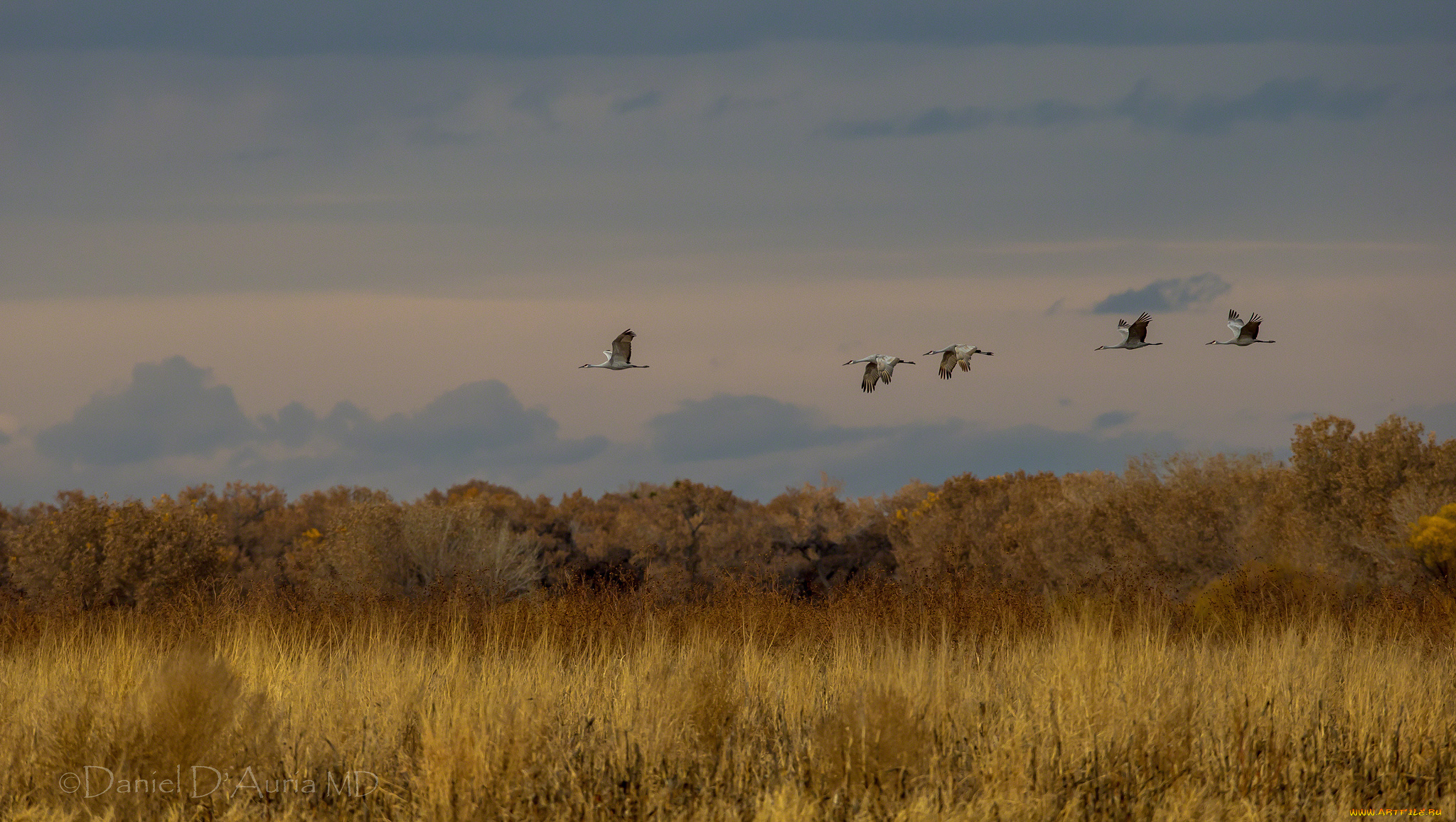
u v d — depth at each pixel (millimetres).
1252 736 9523
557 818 7730
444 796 7801
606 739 9438
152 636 15875
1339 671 12914
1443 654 15633
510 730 8727
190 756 8555
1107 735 9281
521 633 16406
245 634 14805
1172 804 8141
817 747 8812
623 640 16094
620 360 15727
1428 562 31562
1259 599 20531
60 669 12531
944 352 16422
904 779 8312
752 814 7828
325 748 9500
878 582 19781
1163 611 18391
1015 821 7789
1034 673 12078
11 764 8992
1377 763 9281
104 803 8305
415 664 12586
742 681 12148
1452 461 37812
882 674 11906
